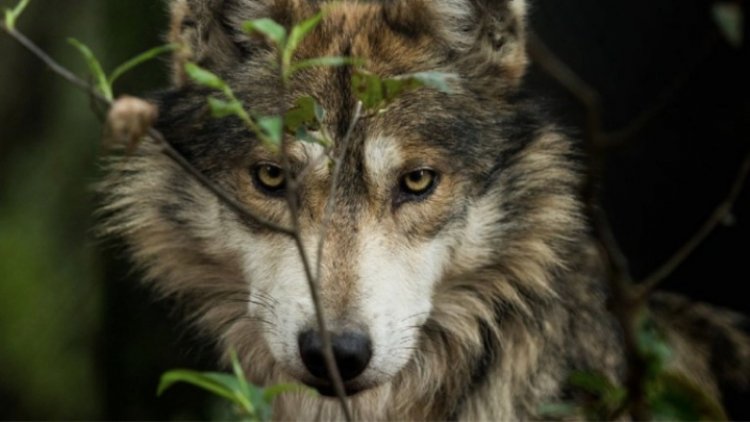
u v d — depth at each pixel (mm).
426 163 9578
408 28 10156
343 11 10258
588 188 8141
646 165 13344
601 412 7801
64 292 15695
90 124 15562
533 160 10305
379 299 9023
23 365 16234
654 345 7379
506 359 10547
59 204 15828
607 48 13344
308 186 9289
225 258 10156
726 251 13188
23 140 15914
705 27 12914
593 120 7922
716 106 13078
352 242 9156
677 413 7363
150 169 10508
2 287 16234
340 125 9398
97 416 15906
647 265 13484
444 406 10758
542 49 8555
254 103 9680
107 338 15516
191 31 10125
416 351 10562
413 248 9570
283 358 9016
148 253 10711
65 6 15109
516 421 10445
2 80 15578
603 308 10797
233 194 9703
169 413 15305
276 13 10109
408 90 9539
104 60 14688
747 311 13211
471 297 10430
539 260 10406
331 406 10641
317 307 6832
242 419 7848
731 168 13086
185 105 10086
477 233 10070
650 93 13359
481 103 10062
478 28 10258
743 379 11766
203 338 11203
